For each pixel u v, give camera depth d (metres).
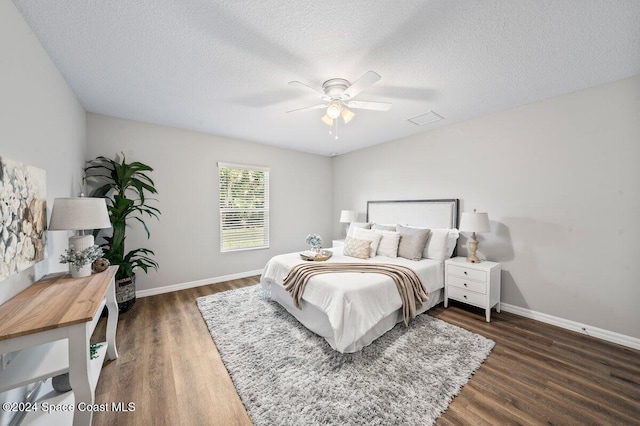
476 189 3.14
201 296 3.33
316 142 4.32
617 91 2.20
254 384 1.67
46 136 1.79
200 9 1.43
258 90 2.41
